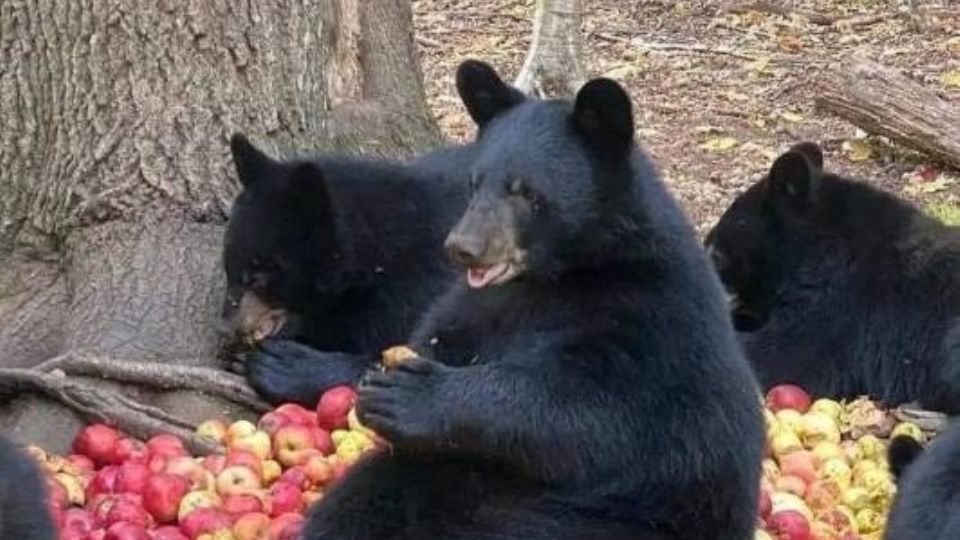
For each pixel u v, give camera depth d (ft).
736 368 28.96
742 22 53.01
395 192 31.96
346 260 31.65
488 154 28.99
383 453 29.07
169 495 30.09
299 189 31.55
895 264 33.60
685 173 39.83
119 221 32.24
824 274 33.71
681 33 51.93
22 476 27.89
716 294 29.04
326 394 31.07
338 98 34.73
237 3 32.30
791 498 30.60
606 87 28.73
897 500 29.35
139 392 31.55
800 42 50.75
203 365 31.96
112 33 32.07
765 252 33.88
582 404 28.48
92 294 32.12
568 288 28.94
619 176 28.84
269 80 32.53
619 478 28.63
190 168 32.30
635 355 28.55
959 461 28.94
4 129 32.32
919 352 33.32
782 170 33.78
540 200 28.81
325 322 31.89
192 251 32.19
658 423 28.58
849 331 33.58
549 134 28.91
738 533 29.01
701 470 28.71
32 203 32.40
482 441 28.53
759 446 29.14
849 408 32.48
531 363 28.60
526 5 55.31
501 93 29.37
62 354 31.99
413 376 28.68
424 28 52.24
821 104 40.88
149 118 32.19
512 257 28.86
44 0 32.09
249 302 31.68
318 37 32.94
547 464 28.55
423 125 34.94
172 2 32.09
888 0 55.47
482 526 28.66
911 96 40.01
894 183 39.65
